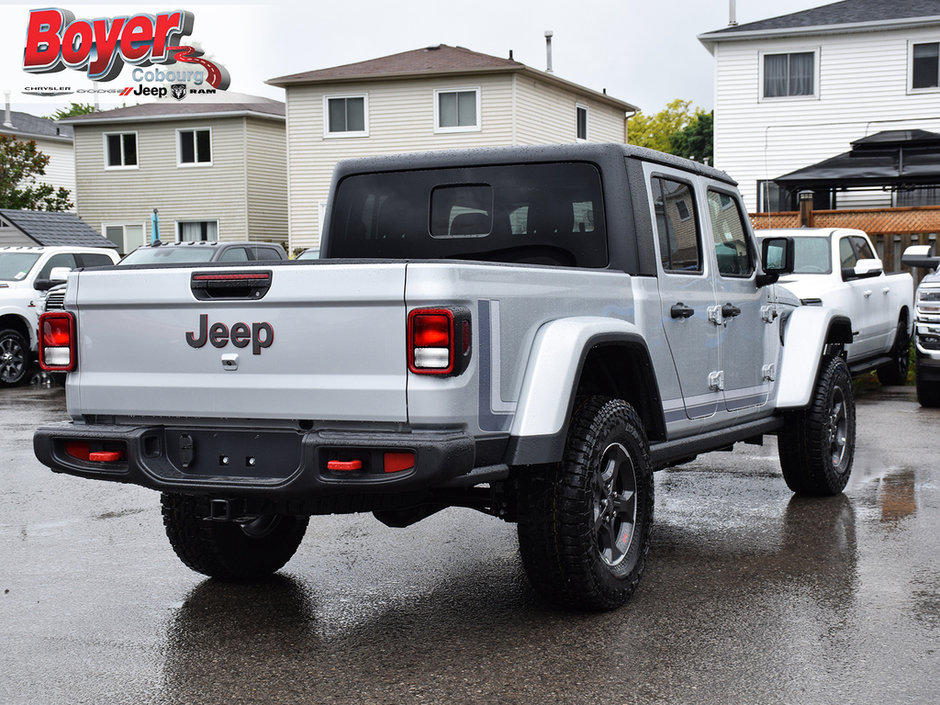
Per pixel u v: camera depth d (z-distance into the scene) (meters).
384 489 3.88
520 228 5.43
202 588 5.16
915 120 27.77
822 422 6.84
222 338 4.20
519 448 4.17
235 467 4.28
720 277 5.94
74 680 3.94
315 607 4.82
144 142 38.81
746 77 29.03
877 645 4.18
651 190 5.32
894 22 27.30
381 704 3.68
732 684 3.80
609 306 4.83
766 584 5.06
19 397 14.04
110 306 4.42
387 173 5.82
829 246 12.09
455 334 3.84
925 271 16.19
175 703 3.72
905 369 14.20
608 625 4.49
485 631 4.44
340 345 4.00
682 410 5.48
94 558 5.73
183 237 38.75
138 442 4.32
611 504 4.70
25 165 37.16
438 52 33.81
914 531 6.06
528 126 32.03
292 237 33.62
